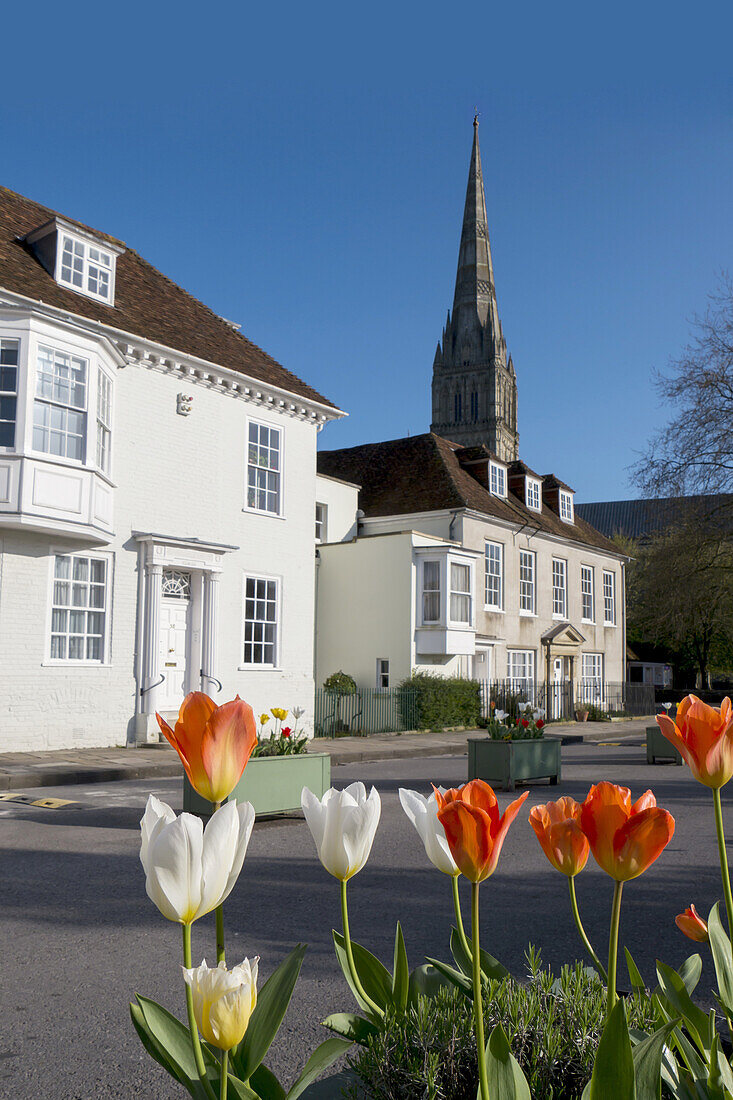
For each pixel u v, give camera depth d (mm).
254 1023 1493
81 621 15445
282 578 19734
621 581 37969
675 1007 1852
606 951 5027
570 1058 1799
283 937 5312
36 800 10445
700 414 29812
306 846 8227
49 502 13977
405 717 23094
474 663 27531
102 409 15445
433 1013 1918
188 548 17188
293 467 20328
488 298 100188
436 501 27328
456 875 1983
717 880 7004
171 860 1234
